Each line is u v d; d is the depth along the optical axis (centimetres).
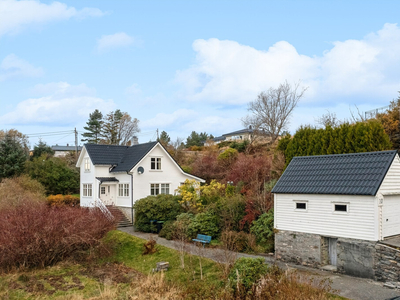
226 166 4341
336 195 1727
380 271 1555
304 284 1395
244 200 2423
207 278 1681
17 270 1922
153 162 3409
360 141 2298
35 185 3956
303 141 2666
